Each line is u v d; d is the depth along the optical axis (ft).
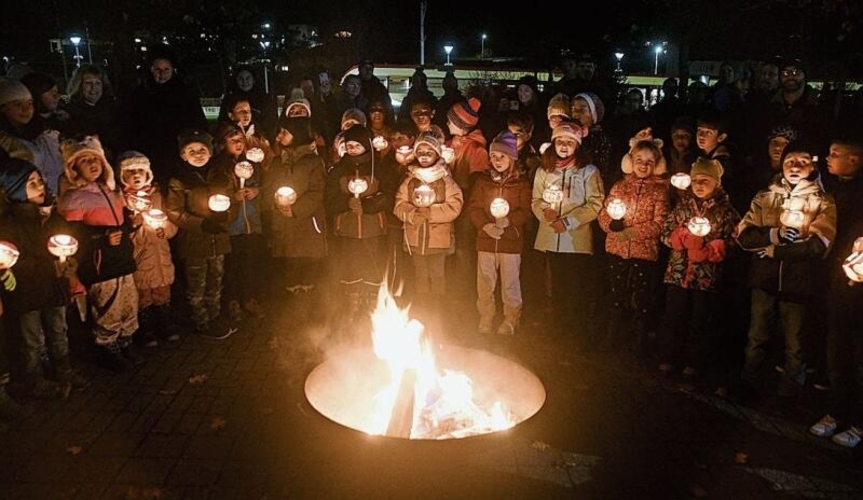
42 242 15.11
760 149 22.09
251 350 18.79
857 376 14.33
